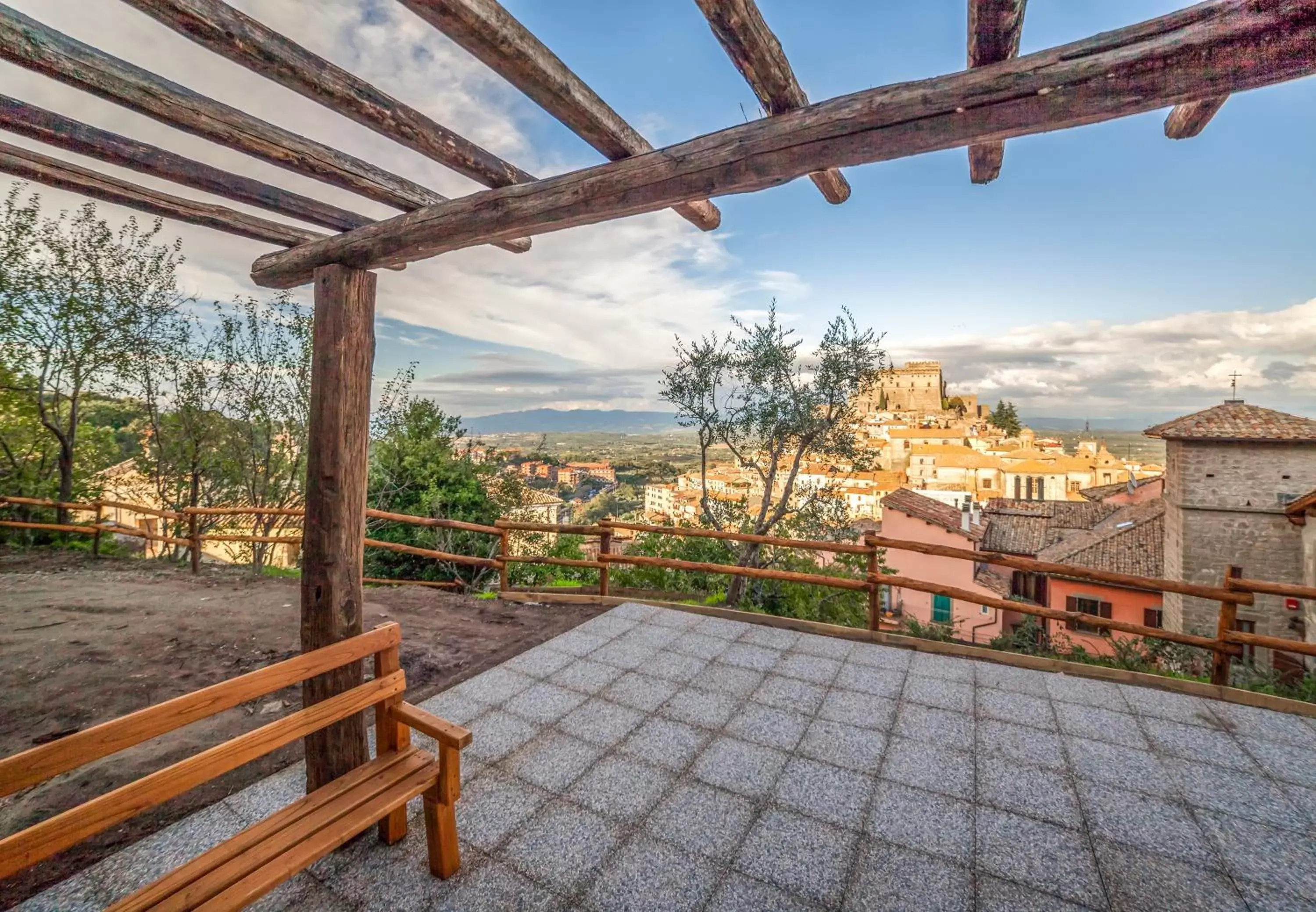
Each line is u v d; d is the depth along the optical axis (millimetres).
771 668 3857
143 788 1503
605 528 5367
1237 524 12633
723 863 2152
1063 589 16469
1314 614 9500
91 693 3699
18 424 8945
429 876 2078
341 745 2312
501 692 3539
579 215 1970
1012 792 2537
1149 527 16297
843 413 9219
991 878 2068
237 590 6148
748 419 9562
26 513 8555
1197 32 1206
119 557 8016
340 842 1738
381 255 2287
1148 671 4590
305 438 9750
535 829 2334
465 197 2160
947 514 20625
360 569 2389
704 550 9656
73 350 8516
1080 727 3043
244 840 1706
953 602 19297
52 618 5133
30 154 2180
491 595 6246
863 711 3262
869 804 2473
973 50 1423
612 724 3150
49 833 1330
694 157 1765
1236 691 3279
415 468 9094
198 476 9477
